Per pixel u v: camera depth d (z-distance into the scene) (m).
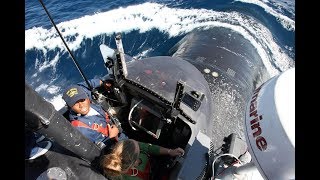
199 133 1.79
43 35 4.42
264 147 1.19
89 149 1.32
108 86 2.04
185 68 2.10
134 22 4.36
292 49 3.83
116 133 1.86
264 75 3.28
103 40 4.16
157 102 1.89
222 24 3.86
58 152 1.35
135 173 1.59
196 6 4.43
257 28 3.83
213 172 1.59
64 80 3.65
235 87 2.66
